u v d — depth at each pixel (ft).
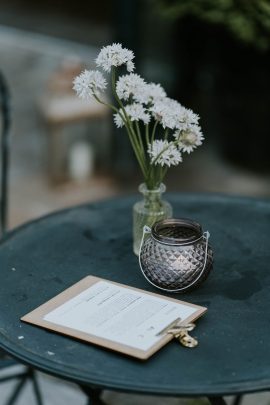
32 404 8.25
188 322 5.24
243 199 7.62
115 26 13.66
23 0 30.83
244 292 5.77
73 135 14.51
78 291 5.72
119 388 4.68
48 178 14.61
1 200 8.55
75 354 5.00
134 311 5.39
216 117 14.49
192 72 16.93
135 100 6.06
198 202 7.59
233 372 4.79
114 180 14.55
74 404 8.26
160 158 5.92
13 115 17.79
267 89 13.32
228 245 6.59
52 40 24.32
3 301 5.70
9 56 22.88
